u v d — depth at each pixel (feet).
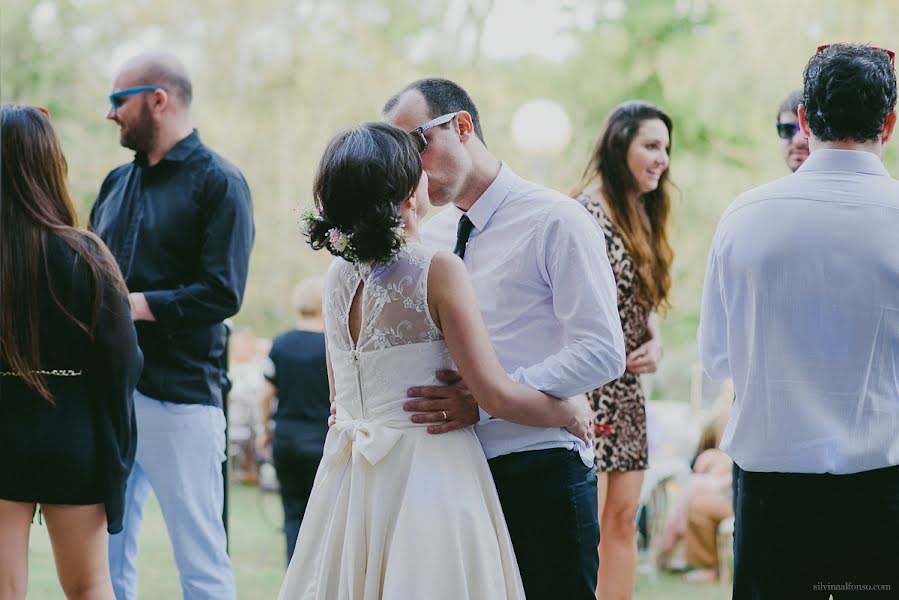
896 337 7.94
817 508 8.04
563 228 8.45
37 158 9.51
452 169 8.68
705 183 35.63
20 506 9.46
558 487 8.59
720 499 18.53
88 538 9.73
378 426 8.00
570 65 39.32
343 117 42.86
